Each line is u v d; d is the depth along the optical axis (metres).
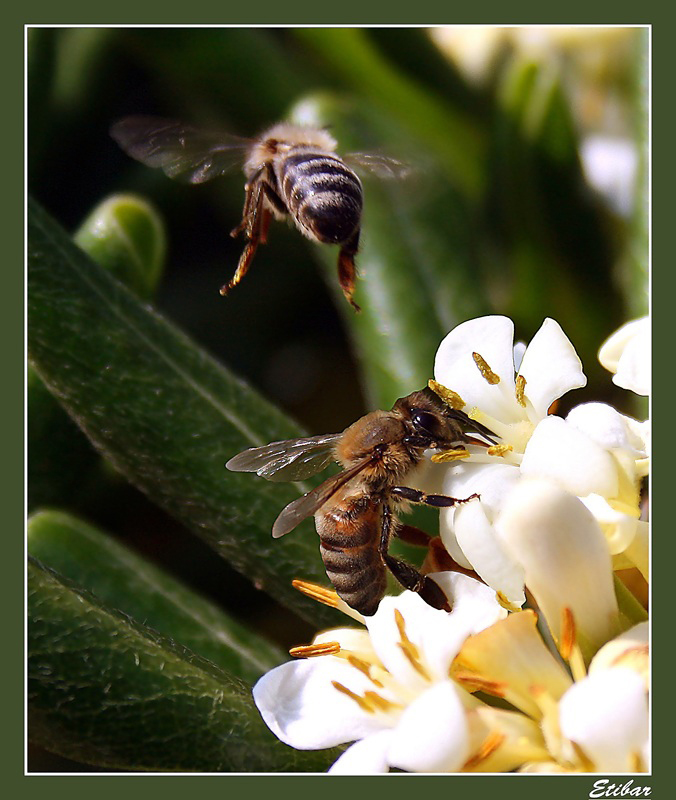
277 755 0.15
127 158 0.19
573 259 0.18
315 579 0.16
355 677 0.14
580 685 0.13
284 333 0.20
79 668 0.14
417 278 0.17
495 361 0.14
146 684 0.15
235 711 0.15
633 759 0.13
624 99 0.18
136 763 0.15
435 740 0.13
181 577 0.18
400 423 0.14
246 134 0.18
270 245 0.20
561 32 0.18
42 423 0.17
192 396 0.16
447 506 0.14
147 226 0.17
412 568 0.14
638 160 0.17
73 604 0.15
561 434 0.13
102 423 0.16
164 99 0.19
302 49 0.18
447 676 0.14
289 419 0.16
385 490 0.14
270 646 0.16
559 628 0.14
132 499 0.18
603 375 0.17
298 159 0.15
